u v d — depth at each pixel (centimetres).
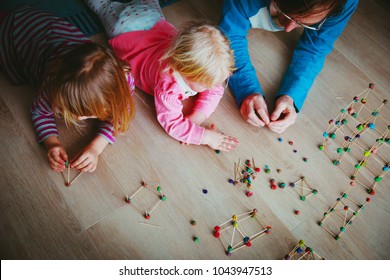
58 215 112
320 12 104
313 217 119
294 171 126
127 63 118
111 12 144
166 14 157
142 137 127
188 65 109
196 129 122
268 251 112
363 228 118
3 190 114
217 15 161
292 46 157
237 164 125
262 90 143
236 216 116
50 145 117
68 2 152
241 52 139
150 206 116
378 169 130
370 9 172
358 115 141
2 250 105
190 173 122
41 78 113
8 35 124
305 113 139
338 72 151
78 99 100
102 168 120
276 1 111
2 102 129
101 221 112
